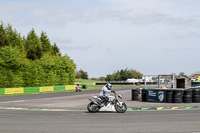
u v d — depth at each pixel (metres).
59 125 10.23
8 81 44.50
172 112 14.92
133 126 9.91
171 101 20.67
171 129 9.22
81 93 42.09
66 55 64.56
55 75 58.25
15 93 42.06
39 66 53.12
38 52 75.75
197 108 17.45
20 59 48.66
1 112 15.50
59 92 47.59
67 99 27.39
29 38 92.12
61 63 61.28
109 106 15.36
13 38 76.00
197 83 42.09
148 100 22.05
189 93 20.31
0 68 43.91
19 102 23.95
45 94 40.31
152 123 10.67
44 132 8.73
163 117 12.62
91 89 60.66
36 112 15.46
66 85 59.50
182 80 47.00
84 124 10.48
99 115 13.69
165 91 20.88
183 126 9.88
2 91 39.19
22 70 48.56
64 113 14.82
